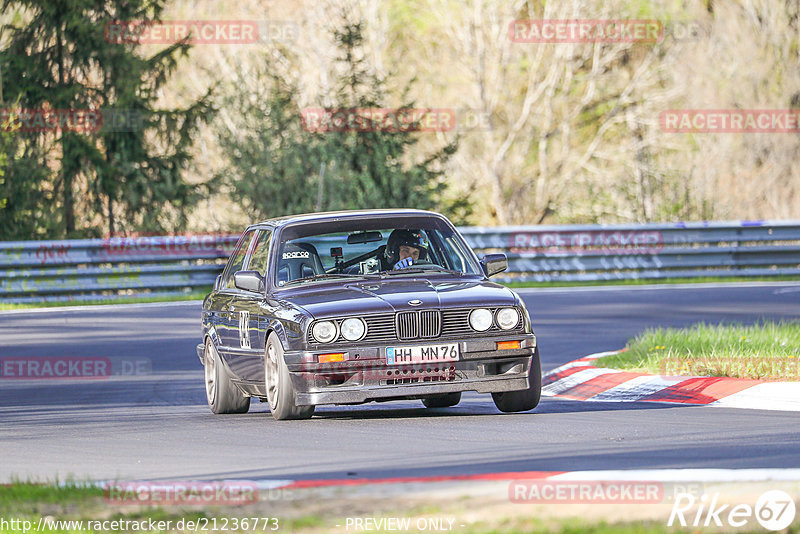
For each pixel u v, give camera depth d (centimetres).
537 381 3794
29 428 3962
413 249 4112
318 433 3491
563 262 10012
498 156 16862
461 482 2467
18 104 12062
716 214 14138
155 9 12569
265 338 3881
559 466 2731
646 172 16412
